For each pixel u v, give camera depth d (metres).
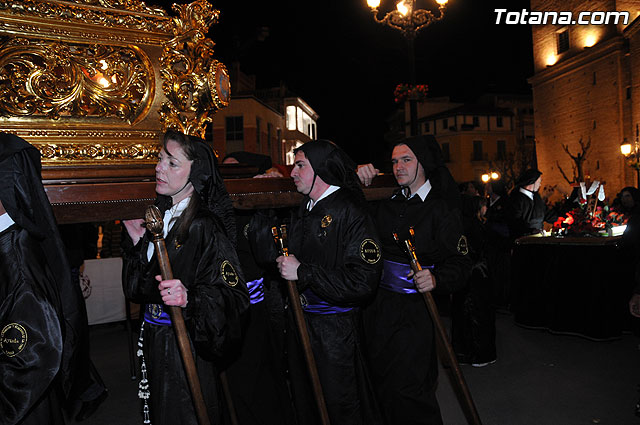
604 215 5.98
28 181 1.79
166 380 2.07
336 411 2.55
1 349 1.70
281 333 3.33
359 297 2.45
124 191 2.03
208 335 1.96
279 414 2.95
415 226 2.91
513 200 6.78
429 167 2.99
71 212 1.92
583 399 3.77
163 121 2.31
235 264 2.11
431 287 2.57
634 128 22.09
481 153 44.31
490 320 4.66
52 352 1.73
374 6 9.73
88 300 5.04
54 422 1.89
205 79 2.35
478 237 4.54
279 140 29.41
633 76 22.02
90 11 2.14
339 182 2.65
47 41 2.08
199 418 1.90
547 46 28.59
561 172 26.66
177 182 2.04
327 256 2.57
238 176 2.56
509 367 4.59
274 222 2.95
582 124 25.91
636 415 3.40
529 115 46.19
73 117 2.13
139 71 2.26
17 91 2.02
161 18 2.30
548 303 5.65
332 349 2.57
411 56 10.11
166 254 1.92
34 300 1.73
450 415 3.59
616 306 5.21
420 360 2.79
